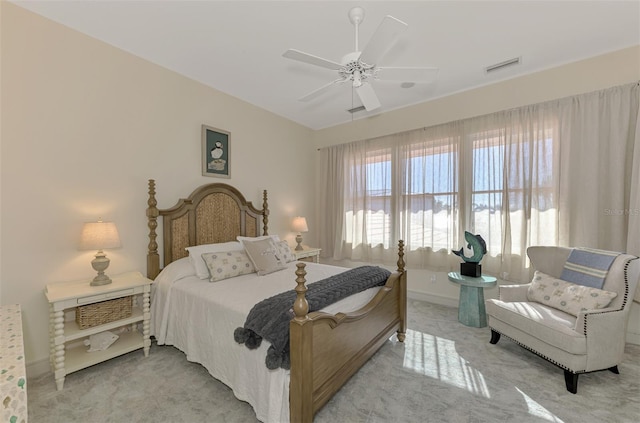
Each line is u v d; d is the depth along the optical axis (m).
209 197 3.32
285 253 3.35
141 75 2.77
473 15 2.17
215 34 2.41
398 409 1.76
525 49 2.64
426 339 2.72
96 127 2.46
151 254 2.77
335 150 4.79
